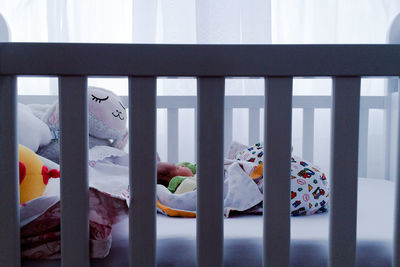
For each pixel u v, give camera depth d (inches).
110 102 36.9
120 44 19.4
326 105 51.9
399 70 19.7
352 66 19.7
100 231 20.9
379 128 61.9
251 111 52.6
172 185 32.7
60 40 57.2
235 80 57.5
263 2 56.9
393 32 31.1
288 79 19.8
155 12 58.1
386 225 25.5
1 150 19.4
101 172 32.3
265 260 20.4
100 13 58.9
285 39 60.3
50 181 25.5
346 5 60.7
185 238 22.5
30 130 28.4
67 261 20.0
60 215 20.2
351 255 20.4
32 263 21.3
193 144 61.3
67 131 19.5
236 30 57.3
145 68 19.5
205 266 20.4
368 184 42.7
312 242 22.6
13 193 19.7
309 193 28.5
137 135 19.7
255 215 28.5
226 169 33.0
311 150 52.4
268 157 20.0
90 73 19.3
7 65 19.1
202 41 56.2
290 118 19.8
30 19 58.5
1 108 19.3
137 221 20.0
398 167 20.4
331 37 59.4
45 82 58.7
